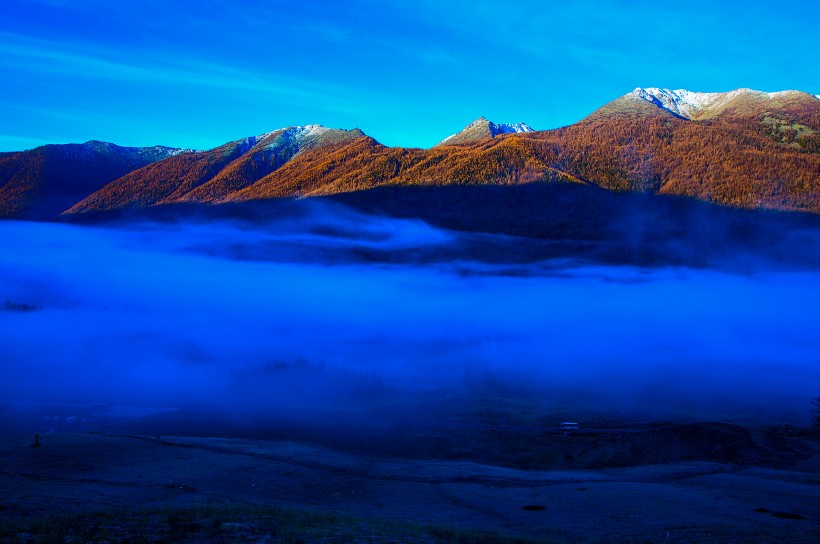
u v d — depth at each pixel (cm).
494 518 5750
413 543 4094
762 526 4756
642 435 11950
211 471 7538
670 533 4606
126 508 5069
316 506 6256
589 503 6112
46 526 3962
